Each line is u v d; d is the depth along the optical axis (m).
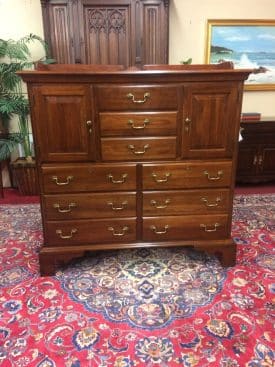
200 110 1.70
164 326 1.51
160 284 1.82
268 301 1.66
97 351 1.37
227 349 1.37
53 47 2.89
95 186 1.80
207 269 1.97
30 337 1.44
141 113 1.69
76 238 1.90
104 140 1.72
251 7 3.31
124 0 2.78
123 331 1.48
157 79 1.63
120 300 1.69
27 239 2.36
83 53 2.90
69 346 1.39
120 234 1.91
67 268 1.99
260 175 3.45
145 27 2.87
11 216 2.77
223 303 1.65
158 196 1.85
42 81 1.60
